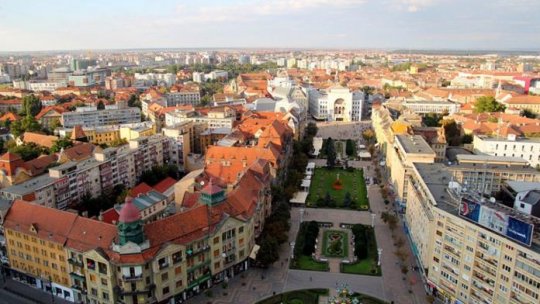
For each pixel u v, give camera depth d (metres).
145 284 135.75
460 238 136.88
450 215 139.25
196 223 150.38
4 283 162.12
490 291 129.12
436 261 148.00
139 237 134.25
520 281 119.75
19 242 157.25
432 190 161.00
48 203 197.88
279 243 183.75
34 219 154.88
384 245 190.62
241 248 164.75
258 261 167.38
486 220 128.88
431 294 152.62
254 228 177.38
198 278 150.88
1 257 167.00
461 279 138.38
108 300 138.00
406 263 175.00
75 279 144.38
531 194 152.38
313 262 175.88
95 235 141.75
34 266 156.50
